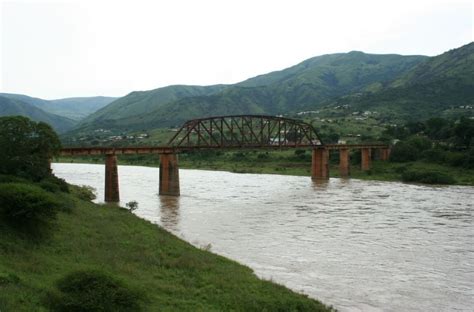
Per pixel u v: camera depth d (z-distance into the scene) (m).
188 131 108.00
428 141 152.88
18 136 55.50
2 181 49.34
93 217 50.09
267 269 39.28
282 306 27.98
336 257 43.56
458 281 36.66
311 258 43.12
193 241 49.03
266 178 132.75
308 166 160.12
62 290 24.09
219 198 87.31
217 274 34.19
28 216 35.66
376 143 158.50
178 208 73.69
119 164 188.38
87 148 79.19
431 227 58.75
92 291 23.47
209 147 103.25
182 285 30.67
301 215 67.81
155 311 24.66
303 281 36.12
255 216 66.56
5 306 20.73
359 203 80.88
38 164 57.03
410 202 82.06
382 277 37.50
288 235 53.47
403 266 40.78
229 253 44.50
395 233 54.91
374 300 32.09
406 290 34.34
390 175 133.62
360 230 56.72
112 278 25.20
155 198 86.56
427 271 39.34
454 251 46.22
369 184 116.75
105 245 38.75
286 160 169.88
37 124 58.50
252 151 189.38
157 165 181.25
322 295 32.88
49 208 37.66
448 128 163.12
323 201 83.56
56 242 36.31
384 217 66.25
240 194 94.00
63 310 22.19
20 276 25.61
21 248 31.69
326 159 133.00
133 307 23.83
